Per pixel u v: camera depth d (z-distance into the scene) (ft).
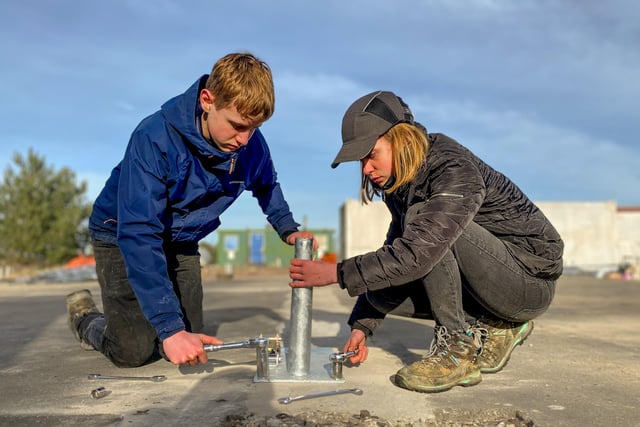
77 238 75.10
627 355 9.72
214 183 7.73
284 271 79.71
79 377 7.92
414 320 14.73
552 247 7.50
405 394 6.81
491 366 8.09
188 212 7.97
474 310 8.17
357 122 6.68
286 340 11.06
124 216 6.61
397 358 9.08
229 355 9.39
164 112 7.13
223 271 59.98
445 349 7.14
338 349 9.76
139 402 6.52
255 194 9.49
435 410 6.23
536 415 6.15
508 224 7.41
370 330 8.17
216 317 15.52
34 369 8.57
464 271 7.32
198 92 7.03
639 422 5.97
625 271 55.98
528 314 7.82
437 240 6.26
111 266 8.06
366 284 6.43
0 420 5.91
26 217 70.95
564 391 7.16
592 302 22.33
